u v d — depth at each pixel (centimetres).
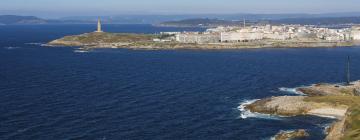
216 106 17238
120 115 15438
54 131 13350
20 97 18288
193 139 12938
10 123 14125
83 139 12681
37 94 19012
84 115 15300
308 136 13300
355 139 11919
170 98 18612
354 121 13100
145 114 15662
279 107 16362
